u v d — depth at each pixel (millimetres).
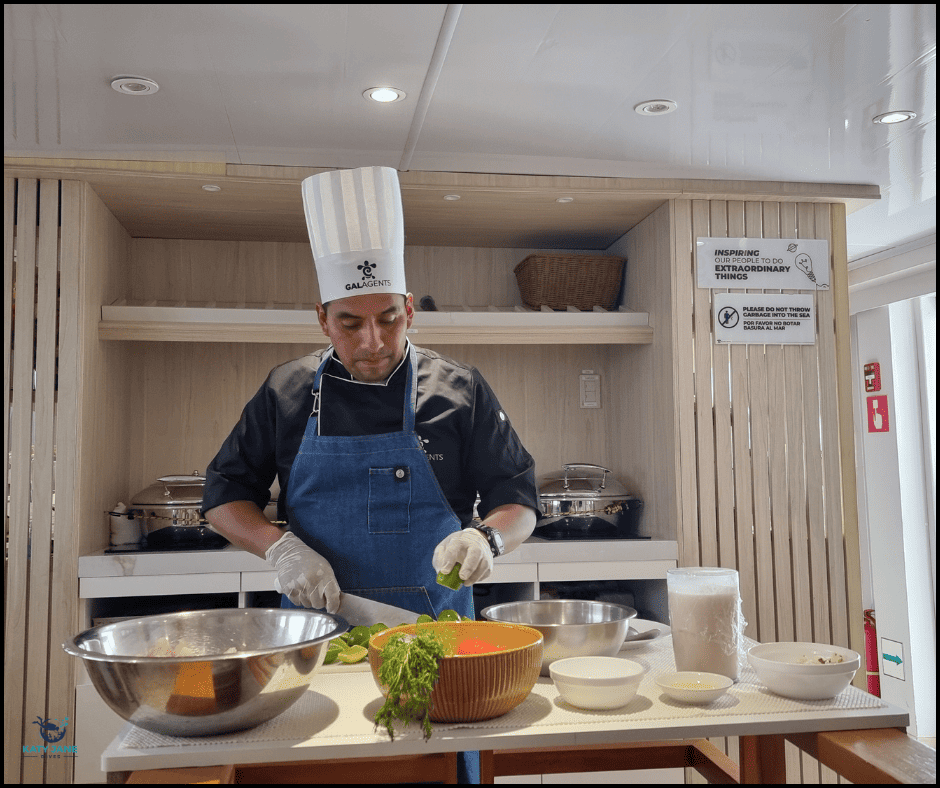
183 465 3340
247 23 1814
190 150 2615
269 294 3461
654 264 3174
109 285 3033
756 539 3008
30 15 1762
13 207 2695
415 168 2814
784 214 3121
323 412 1900
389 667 1164
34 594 2615
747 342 3053
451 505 1936
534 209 3113
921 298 4312
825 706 1288
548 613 1691
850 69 2115
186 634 1405
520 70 2080
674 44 1956
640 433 3307
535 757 1611
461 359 3584
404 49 1954
